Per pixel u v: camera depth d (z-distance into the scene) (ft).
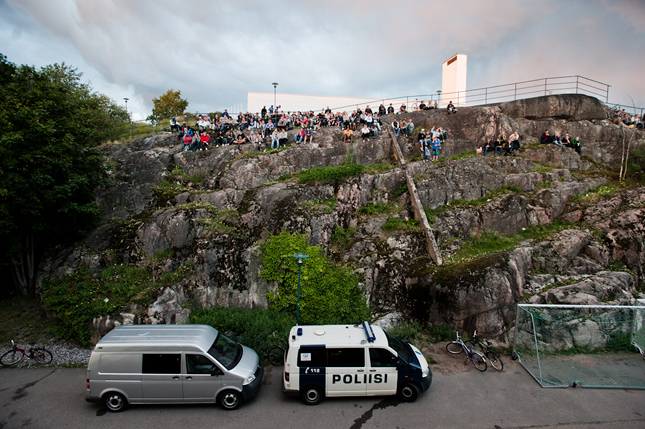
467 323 44.09
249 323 42.42
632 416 30.12
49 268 50.62
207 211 55.42
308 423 28.73
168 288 45.62
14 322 46.03
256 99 118.93
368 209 61.98
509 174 69.36
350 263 53.16
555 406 31.48
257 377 32.09
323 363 31.37
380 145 78.74
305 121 88.58
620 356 40.34
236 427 28.12
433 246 51.65
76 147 52.08
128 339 31.14
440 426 28.55
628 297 47.09
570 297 44.93
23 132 44.57
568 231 56.44
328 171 65.51
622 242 54.95
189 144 76.33
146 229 52.85
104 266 50.47
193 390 30.22
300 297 46.96
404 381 31.65
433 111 93.45
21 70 51.39
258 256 49.67
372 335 32.99
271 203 58.34
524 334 42.04
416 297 47.83
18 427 27.78
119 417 29.30
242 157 71.41
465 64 116.57
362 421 29.07
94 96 101.24
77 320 42.16
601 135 80.59
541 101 85.81
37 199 44.60
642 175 71.46
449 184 65.31
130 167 68.33
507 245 55.67
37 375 36.01
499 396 32.91
